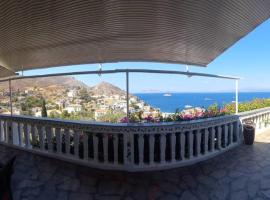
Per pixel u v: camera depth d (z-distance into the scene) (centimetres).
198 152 613
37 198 467
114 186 507
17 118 729
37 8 480
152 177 541
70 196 474
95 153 581
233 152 705
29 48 721
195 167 592
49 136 653
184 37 639
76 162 606
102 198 467
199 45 706
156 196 473
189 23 558
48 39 645
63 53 767
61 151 634
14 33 604
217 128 675
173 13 507
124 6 473
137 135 559
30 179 537
